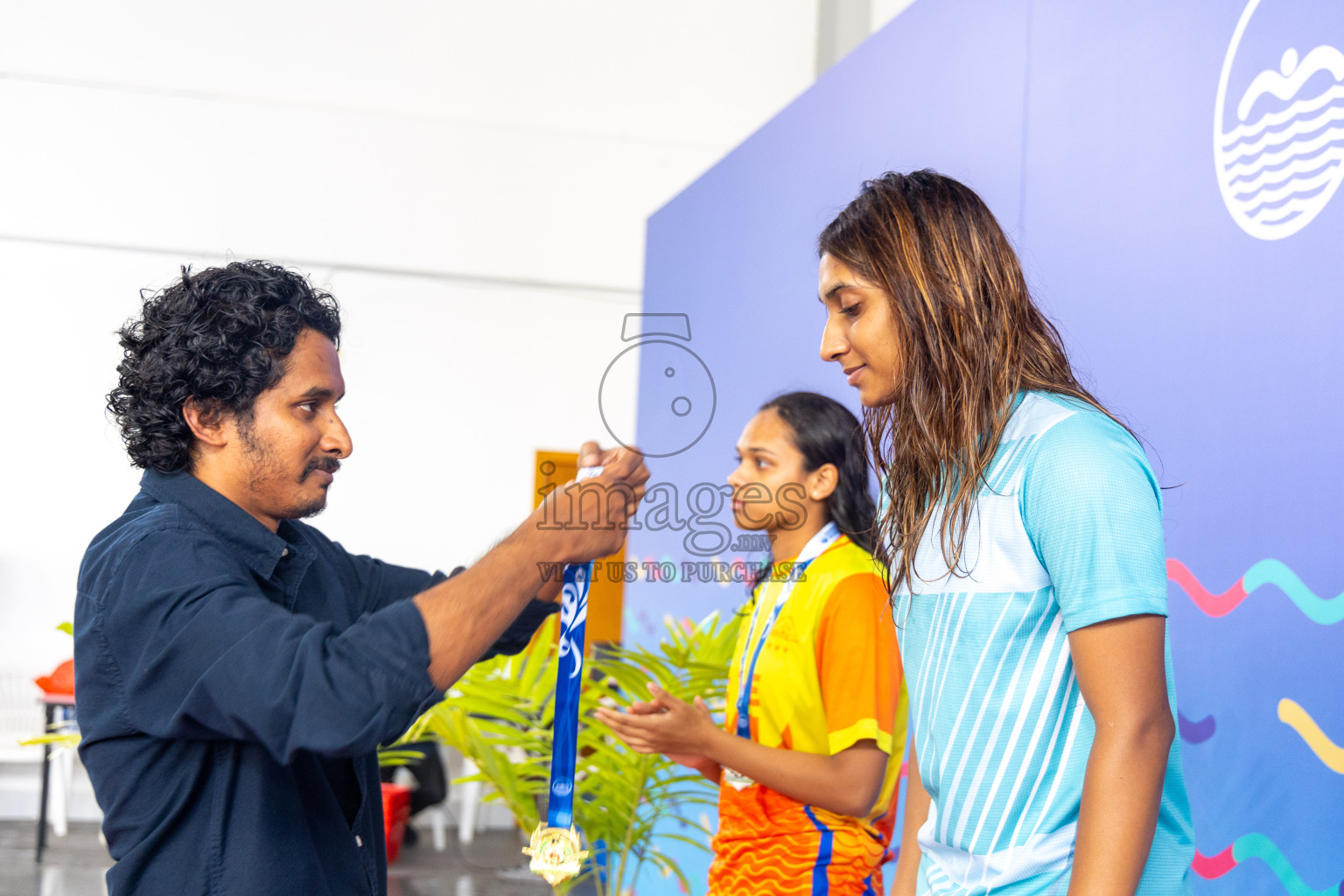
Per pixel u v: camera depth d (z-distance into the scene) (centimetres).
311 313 100
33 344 469
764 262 256
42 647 468
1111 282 146
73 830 470
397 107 496
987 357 87
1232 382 124
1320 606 111
